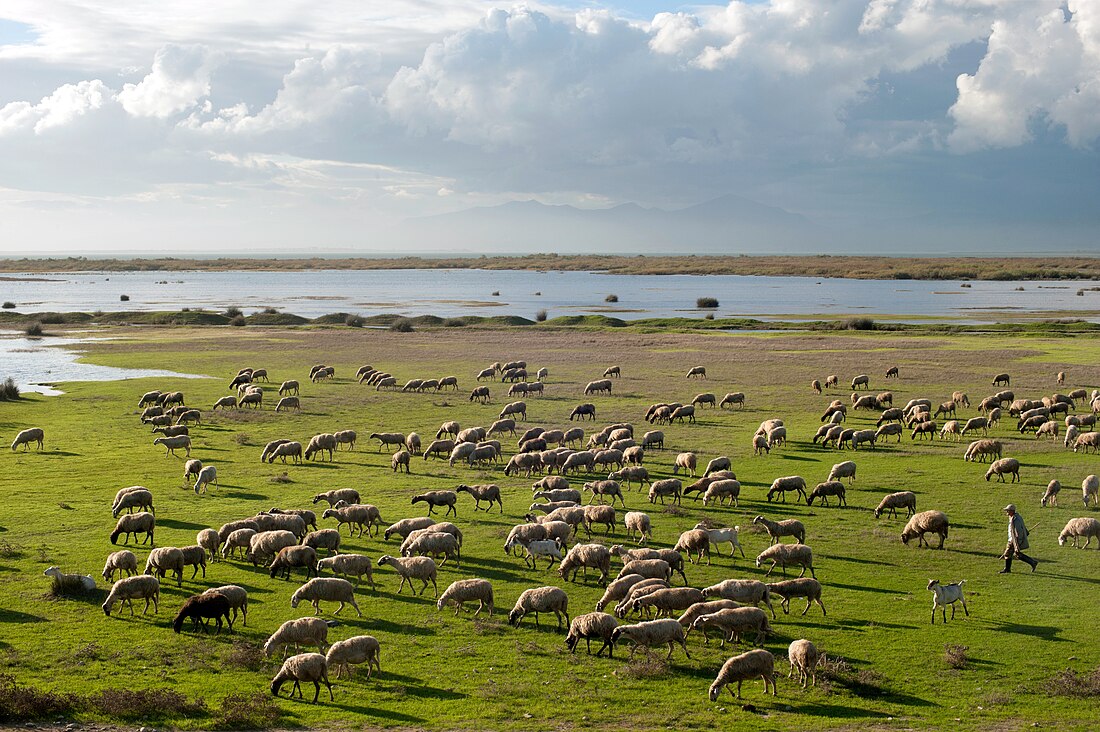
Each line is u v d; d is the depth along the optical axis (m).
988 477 45.59
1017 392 73.88
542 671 23.14
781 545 30.62
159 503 40.12
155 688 21.45
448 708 20.84
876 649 24.59
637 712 20.78
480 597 27.11
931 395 73.94
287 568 30.38
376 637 25.27
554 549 31.66
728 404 71.31
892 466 49.09
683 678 22.86
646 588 26.66
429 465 50.56
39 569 30.34
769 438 55.66
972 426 58.16
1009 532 31.39
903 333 126.56
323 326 143.12
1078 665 23.53
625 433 55.38
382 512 39.41
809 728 19.89
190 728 19.45
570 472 49.03
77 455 51.50
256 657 23.44
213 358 101.12
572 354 105.75
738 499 42.28
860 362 95.00
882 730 19.77
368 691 21.78
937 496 42.06
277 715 20.19
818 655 23.56
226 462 50.19
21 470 47.09
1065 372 84.12
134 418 63.91
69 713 20.03
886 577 30.73
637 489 45.06
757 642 25.02
